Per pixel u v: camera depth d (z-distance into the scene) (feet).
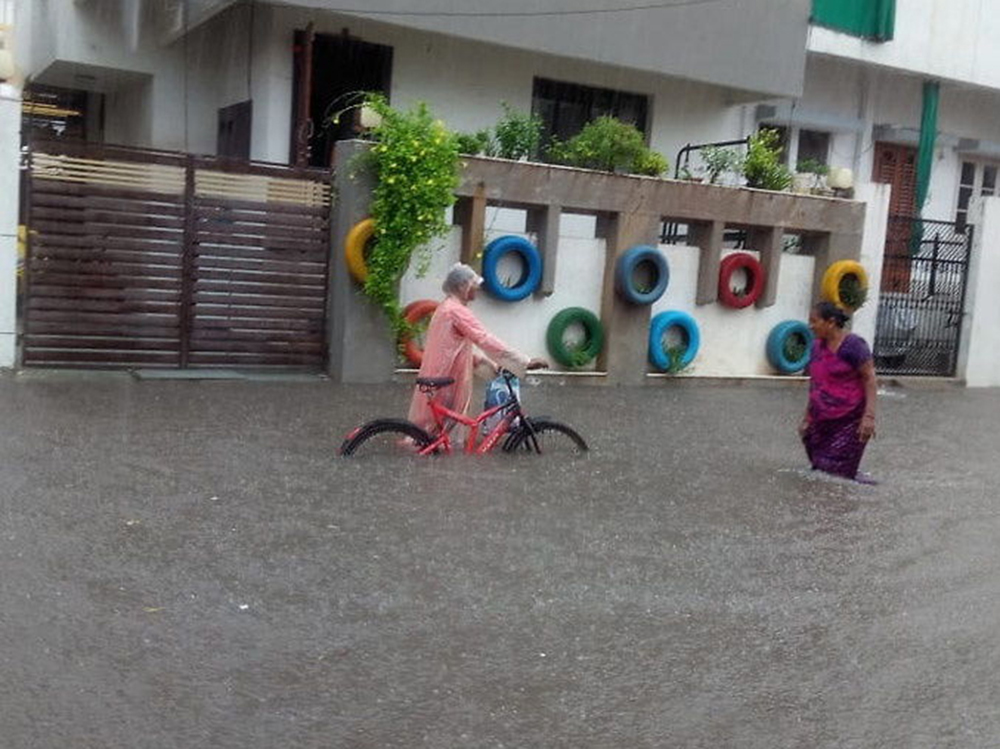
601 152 44.09
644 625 17.06
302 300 39.32
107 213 35.96
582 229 53.31
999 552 22.76
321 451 27.58
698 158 58.49
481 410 34.60
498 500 23.93
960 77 66.69
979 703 14.92
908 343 53.67
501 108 53.42
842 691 15.07
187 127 54.34
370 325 39.27
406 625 16.34
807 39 57.72
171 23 50.96
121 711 13.03
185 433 28.63
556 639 16.24
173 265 37.11
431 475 25.75
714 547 21.65
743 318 48.16
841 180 49.26
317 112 49.83
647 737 13.35
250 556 18.86
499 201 41.19
